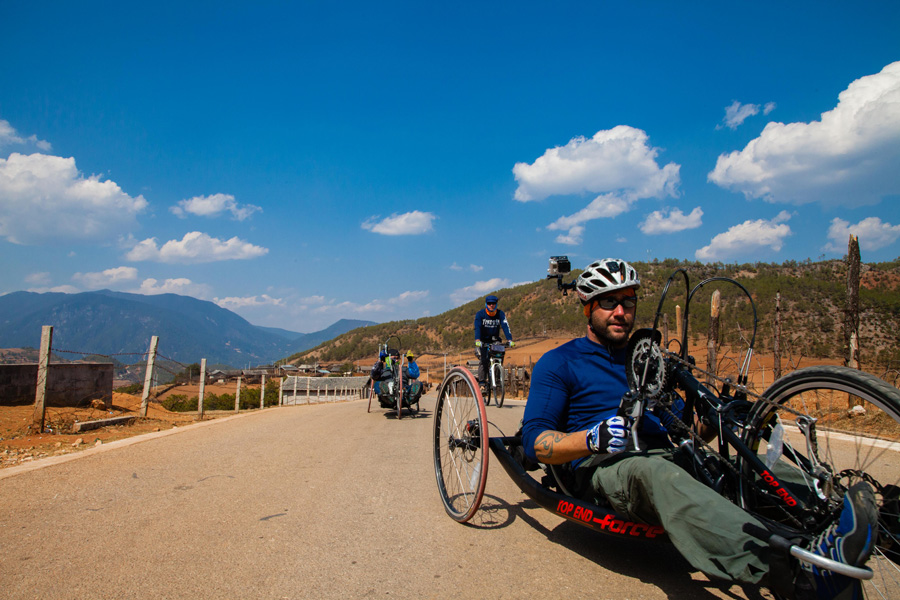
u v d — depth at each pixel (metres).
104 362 11.46
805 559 1.54
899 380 6.11
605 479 2.31
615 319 2.60
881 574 1.93
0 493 3.75
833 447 2.31
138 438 6.54
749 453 2.04
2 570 2.41
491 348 9.70
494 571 2.46
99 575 2.37
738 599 2.16
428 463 4.97
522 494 3.88
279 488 3.97
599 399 2.63
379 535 2.96
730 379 2.29
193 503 3.54
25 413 8.52
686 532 1.85
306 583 2.31
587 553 2.70
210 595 2.17
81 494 3.74
